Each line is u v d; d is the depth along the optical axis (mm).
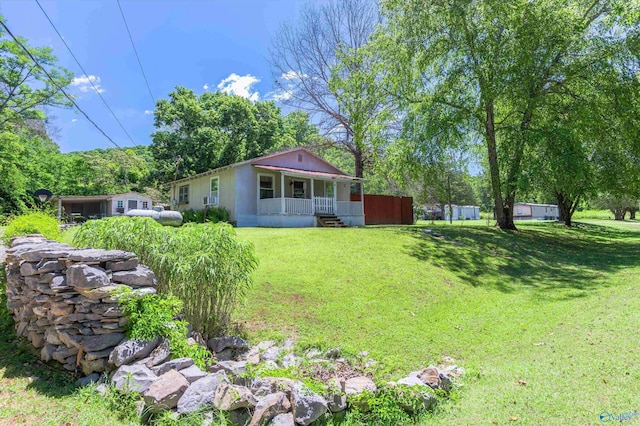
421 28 14172
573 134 13297
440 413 3098
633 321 5254
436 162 14641
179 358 3324
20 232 7613
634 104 13172
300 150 19578
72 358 3438
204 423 2635
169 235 4512
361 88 18406
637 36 12938
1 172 23906
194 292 4461
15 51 21438
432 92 15031
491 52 13445
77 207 30328
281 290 6391
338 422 2996
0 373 3414
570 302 6980
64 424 2586
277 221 16344
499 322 5996
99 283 3363
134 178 37844
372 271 8156
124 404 2801
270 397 2824
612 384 3297
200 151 32844
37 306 3877
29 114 24172
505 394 3299
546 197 17688
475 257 10695
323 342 4750
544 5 13156
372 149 19953
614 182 14039
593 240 17016
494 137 15453
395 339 5137
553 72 13945
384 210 22500
